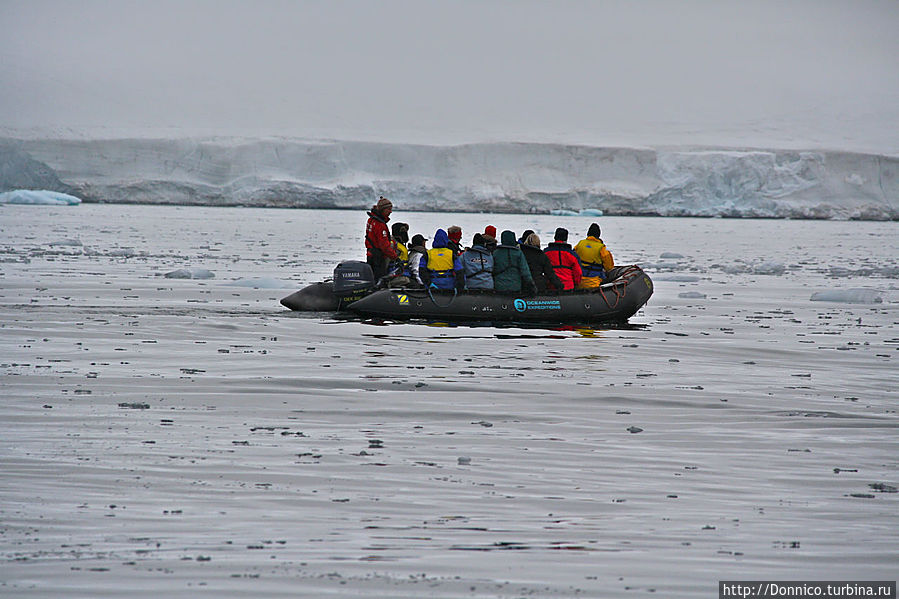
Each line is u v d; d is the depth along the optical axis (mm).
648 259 103250
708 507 17859
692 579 14430
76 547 15086
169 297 51938
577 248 47094
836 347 39438
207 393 26875
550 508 17578
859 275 81625
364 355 34500
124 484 18266
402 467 19875
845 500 18453
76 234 121000
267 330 40625
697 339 41031
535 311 44812
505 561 14938
